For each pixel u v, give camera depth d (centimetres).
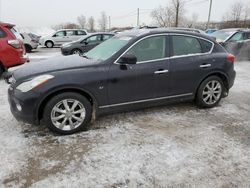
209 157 323
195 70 457
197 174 289
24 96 354
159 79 429
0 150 335
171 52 439
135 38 417
